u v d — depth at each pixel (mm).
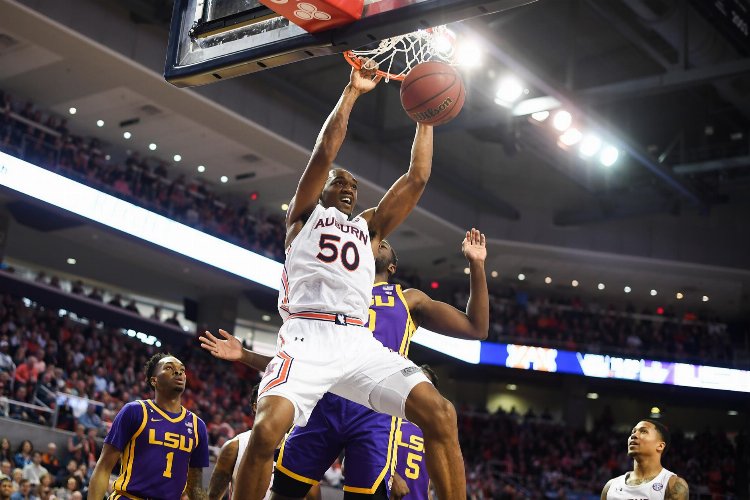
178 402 5578
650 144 25469
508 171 26984
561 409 32938
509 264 28219
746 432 29875
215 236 20766
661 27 17766
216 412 20078
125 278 25641
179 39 5074
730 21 15742
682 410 32969
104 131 21625
